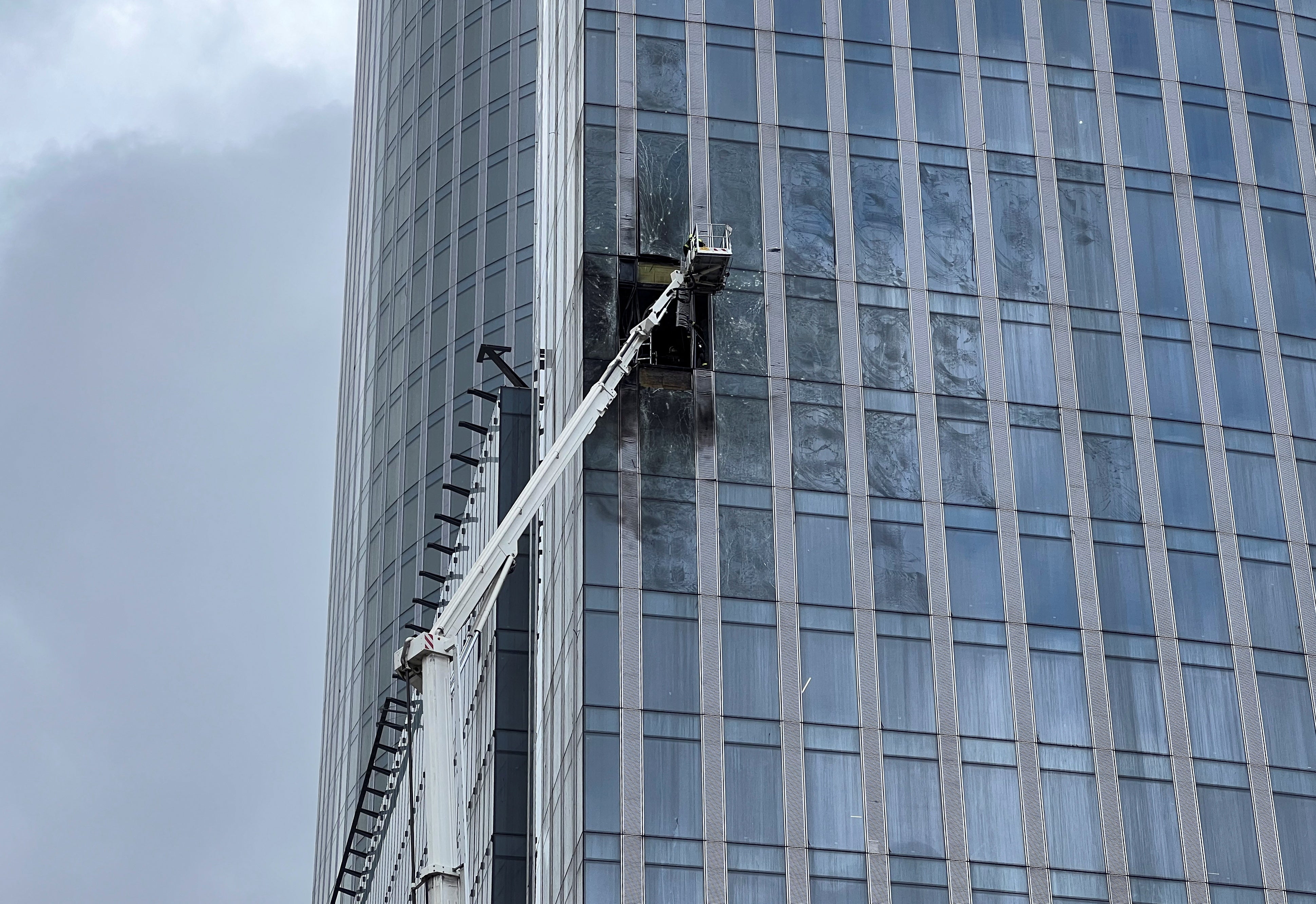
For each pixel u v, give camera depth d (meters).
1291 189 108.00
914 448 97.19
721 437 95.44
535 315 117.12
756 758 89.38
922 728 91.56
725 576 92.62
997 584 95.19
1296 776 94.44
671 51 103.25
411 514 174.12
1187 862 91.62
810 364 97.94
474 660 110.88
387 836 118.00
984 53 106.75
